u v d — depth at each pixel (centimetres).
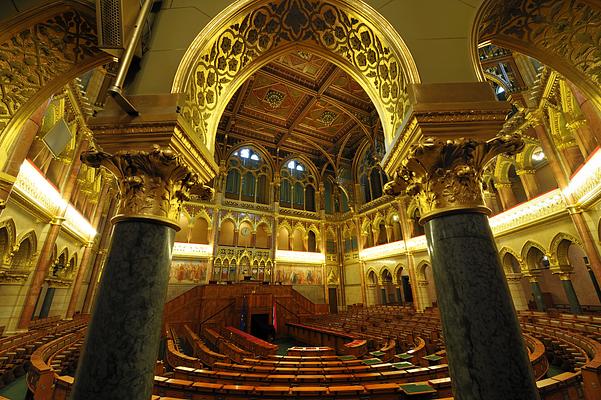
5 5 339
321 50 461
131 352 209
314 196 2542
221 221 2066
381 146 2159
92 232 1398
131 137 285
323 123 2250
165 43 346
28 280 902
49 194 958
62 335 868
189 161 317
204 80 372
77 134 1110
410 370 448
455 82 298
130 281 230
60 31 370
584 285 1588
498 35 379
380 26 350
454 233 248
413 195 310
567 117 997
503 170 1438
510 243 1330
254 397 358
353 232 2352
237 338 1073
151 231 257
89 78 1220
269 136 2375
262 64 460
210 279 1881
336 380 411
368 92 439
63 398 352
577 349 636
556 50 395
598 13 353
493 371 197
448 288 233
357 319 1509
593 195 909
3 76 405
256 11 389
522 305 1296
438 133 277
